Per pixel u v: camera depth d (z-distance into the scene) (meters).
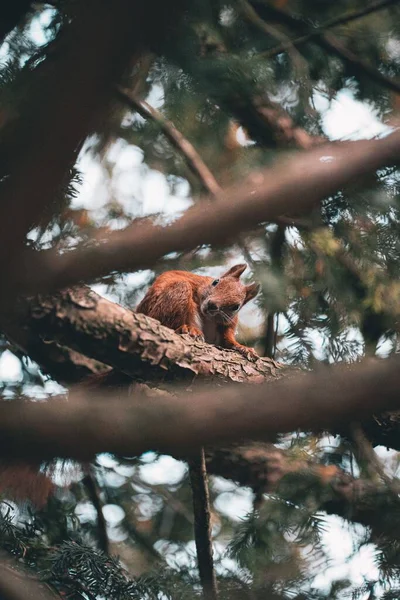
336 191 2.58
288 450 7.12
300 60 7.29
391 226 7.13
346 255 7.43
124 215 8.20
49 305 5.74
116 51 1.89
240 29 7.02
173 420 2.54
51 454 2.58
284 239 8.01
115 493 8.84
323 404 2.27
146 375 6.56
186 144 7.67
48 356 7.20
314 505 6.50
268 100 7.49
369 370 2.27
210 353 7.06
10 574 5.57
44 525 6.87
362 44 7.88
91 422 2.60
